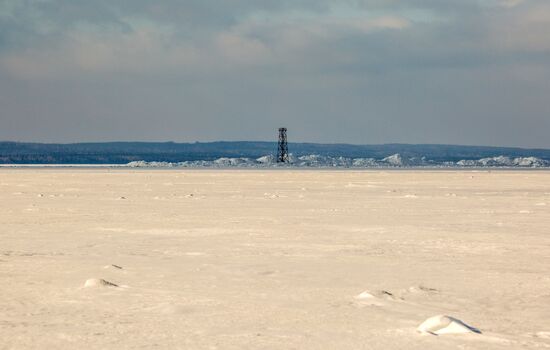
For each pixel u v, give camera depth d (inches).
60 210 2480.3
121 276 1025.5
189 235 1642.5
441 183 5374.0
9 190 4062.5
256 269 1103.6
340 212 2401.6
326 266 1141.7
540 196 3516.2
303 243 1477.6
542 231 1759.4
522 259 1238.9
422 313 777.6
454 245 1453.0
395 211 2450.8
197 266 1132.5
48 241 1514.5
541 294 898.7
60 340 649.0
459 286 957.2
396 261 1206.3
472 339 653.9
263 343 639.1
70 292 892.6
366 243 1482.5
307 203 2910.9
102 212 2385.6
